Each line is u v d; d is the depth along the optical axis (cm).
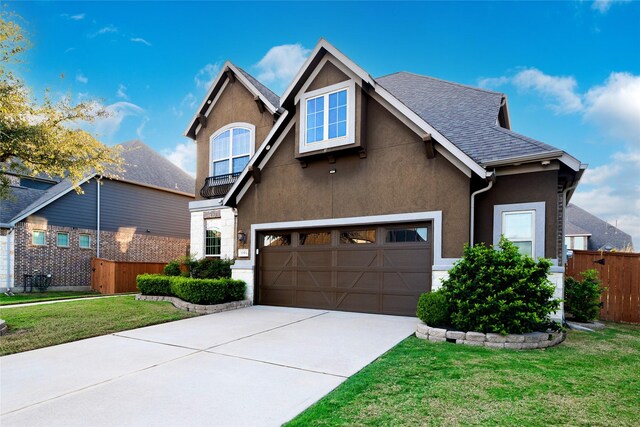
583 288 812
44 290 1616
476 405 359
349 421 326
